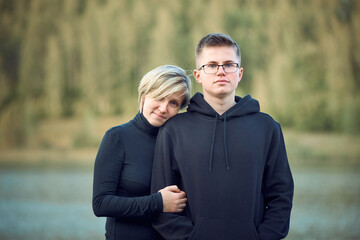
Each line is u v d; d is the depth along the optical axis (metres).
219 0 37.31
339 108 31.36
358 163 25.09
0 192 15.30
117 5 37.62
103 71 35.34
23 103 36.06
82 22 37.62
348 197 12.89
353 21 36.38
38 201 12.90
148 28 36.56
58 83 35.69
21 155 30.55
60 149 31.48
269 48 35.12
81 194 14.65
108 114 34.38
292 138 29.50
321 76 33.53
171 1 37.28
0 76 38.22
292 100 31.17
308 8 37.22
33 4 39.97
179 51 34.78
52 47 36.88
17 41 39.19
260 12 37.12
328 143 28.88
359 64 34.88
